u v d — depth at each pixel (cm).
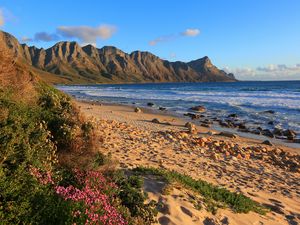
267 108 3625
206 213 636
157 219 562
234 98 5116
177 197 656
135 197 580
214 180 951
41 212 423
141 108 3662
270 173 1191
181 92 7594
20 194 432
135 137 1484
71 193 492
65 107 830
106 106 3772
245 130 2320
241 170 1165
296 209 833
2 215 386
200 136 1891
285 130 2317
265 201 850
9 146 471
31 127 559
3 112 532
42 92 945
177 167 1014
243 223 645
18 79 830
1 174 423
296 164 1395
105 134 1405
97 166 626
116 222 463
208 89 9438
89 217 433
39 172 505
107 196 530
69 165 597
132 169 778
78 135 666
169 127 2162
